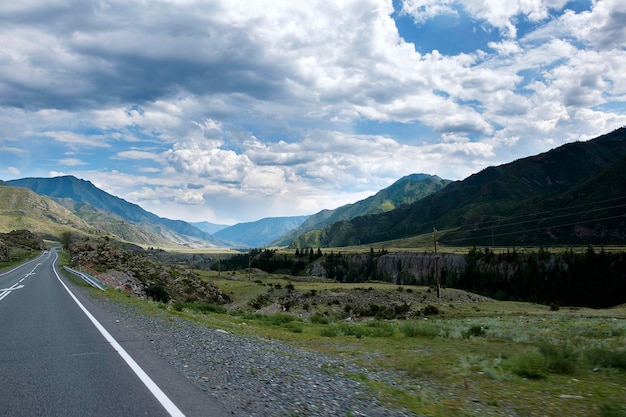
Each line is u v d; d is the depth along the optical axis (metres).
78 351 10.66
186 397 6.83
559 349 14.09
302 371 10.12
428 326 22.27
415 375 11.09
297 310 79.00
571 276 147.12
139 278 57.47
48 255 120.12
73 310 19.58
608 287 136.62
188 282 70.19
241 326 23.08
